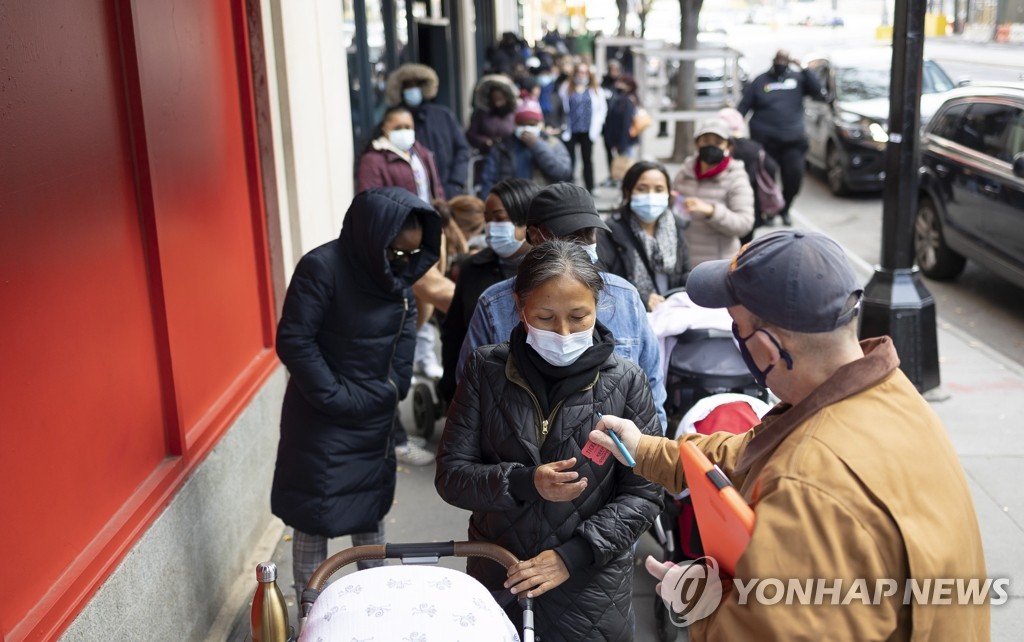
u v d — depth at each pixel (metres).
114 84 3.39
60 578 2.83
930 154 9.98
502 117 11.41
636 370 2.84
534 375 2.73
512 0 35.28
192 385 4.03
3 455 2.55
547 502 2.73
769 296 1.81
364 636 2.16
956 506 1.78
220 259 4.52
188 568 3.74
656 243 4.91
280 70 5.32
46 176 2.85
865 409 1.79
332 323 3.72
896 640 1.74
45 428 2.78
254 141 5.07
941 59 16.17
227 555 4.25
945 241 9.87
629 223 4.91
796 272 1.80
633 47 18.64
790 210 13.53
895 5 6.39
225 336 4.56
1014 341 8.38
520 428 2.74
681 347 4.43
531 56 22.83
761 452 1.87
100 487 3.13
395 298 3.77
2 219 2.59
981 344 8.15
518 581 2.64
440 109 9.74
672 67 18.77
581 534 2.71
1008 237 8.70
